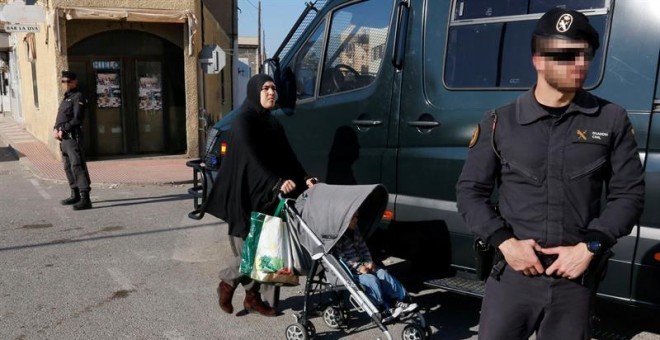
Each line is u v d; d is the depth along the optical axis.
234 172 4.03
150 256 5.95
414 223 4.09
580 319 2.23
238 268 4.22
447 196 3.91
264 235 3.89
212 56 12.49
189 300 4.75
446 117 3.89
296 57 4.88
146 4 12.48
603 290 3.34
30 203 8.68
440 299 4.73
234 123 4.06
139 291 4.95
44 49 13.64
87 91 13.02
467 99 3.82
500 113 2.32
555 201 2.18
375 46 4.32
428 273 4.02
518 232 2.24
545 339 2.28
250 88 4.13
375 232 4.36
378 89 4.27
